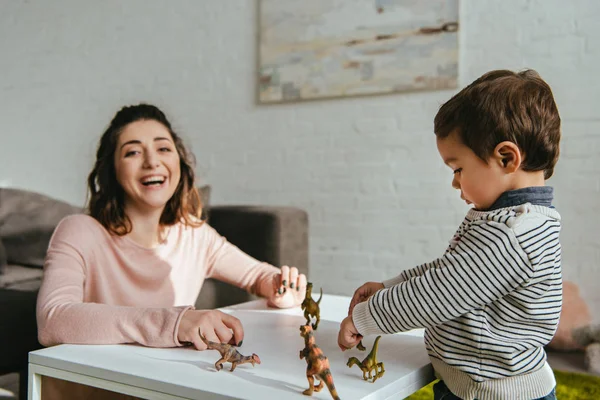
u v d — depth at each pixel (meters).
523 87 0.83
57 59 3.51
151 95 3.23
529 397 0.79
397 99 2.58
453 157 0.86
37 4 3.56
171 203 1.34
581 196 2.26
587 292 2.24
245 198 2.97
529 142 0.81
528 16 2.34
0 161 3.70
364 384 0.74
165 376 0.74
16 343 1.37
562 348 2.16
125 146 1.21
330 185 2.75
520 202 0.81
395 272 2.61
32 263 2.12
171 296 1.29
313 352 0.68
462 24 2.45
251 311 1.21
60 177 3.54
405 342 0.97
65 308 0.94
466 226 0.86
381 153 2.63
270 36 2.86
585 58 2.24
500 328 0.79
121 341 0.90
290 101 2.83
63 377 0.81
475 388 0.79
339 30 2.69
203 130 3.08
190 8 3.11
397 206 2.61
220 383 0.72
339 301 1.33
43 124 3.58
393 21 2.56
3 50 3.68
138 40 3.26
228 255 1.40
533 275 0.76
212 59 3.05
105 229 1.22
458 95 0.87
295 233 1.99
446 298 0.77
